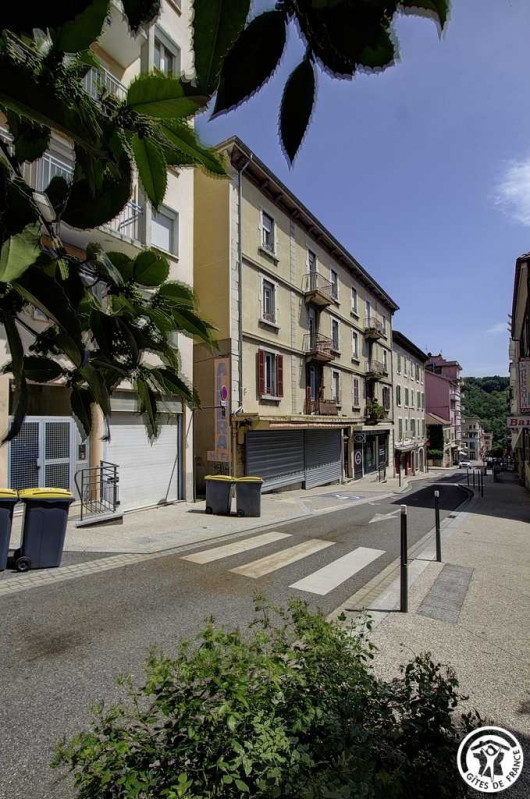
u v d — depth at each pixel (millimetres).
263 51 692
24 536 6234
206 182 15172
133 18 667
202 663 1919
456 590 5734
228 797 1466
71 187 1015
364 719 1828
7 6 529
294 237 18656
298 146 799
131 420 11180
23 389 962
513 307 22500
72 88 757
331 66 734
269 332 16672
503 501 16406
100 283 1188
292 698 1838
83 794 1502
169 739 1663
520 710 3102
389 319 32312
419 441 41531
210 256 14945
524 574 6570
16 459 8578
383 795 1410
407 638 4250
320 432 20484
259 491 11109
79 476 9727
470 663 3785
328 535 9219
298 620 2570
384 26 675
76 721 3010
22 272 688
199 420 14977
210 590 5656
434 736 1767
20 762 2629
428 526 10562
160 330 1233
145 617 4770
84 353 940
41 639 4230
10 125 999
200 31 648
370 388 27625
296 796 1380
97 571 6348
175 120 895
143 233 11500
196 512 11391
